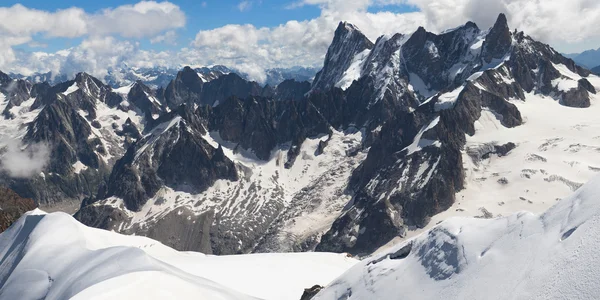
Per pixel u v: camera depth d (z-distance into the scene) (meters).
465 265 44.69
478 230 48.03
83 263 70.94
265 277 95.94
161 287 56.56
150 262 65.38
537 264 35.78
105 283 54.62
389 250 60.88
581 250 32.31
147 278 57.12
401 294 49.03
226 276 95.62
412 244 56.94
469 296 39.88
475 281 41.19
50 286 70.25
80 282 63.28
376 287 54.09
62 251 80.06
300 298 81.00
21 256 84.12
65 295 62.16
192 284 61.66
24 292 71.25
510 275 37.91
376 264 59.22
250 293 85.94
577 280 30.12
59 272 72.62
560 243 35.75
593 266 29.97
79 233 89.44
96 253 73.12
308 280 95.75
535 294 32.62
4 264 87.75
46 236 85.81
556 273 32.53
